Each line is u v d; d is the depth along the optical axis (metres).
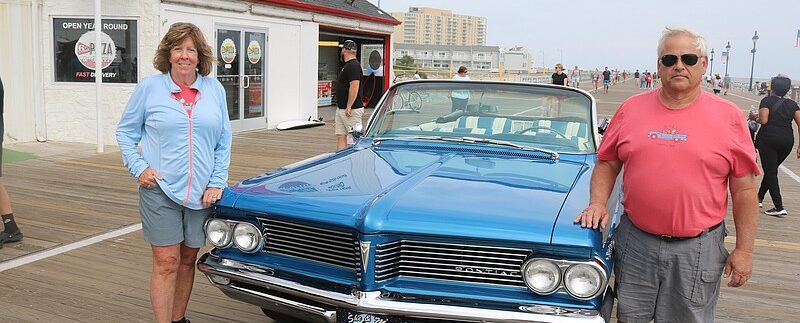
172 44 3.39
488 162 3.96
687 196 2.79
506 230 2.88
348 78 9.06
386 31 19.20
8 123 10.60
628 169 2.93
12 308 4.29
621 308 3.08
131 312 4.29
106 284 4.75
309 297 3.12
